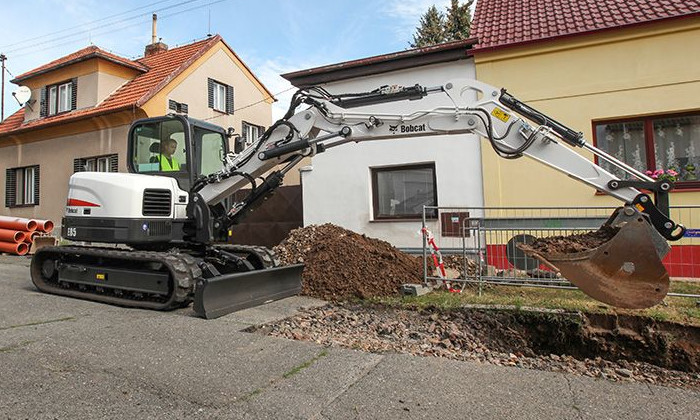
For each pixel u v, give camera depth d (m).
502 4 10.21
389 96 4.99
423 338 4.76
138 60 16.81
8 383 3.10
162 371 3.37
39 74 14.99
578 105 7.94
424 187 9.08
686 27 7.33
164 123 6.20
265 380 3.25
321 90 5.31
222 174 5.61
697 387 3.61
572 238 4.63
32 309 5.29
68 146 13.93
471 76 8.62
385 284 6.65
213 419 2.65
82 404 2.80
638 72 7.62
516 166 8.23
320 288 6.58
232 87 16.89
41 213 14.39
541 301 5.62
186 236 5.89
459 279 6.44
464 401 2.97
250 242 10.95
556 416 2.78
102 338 4.13
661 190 4.17
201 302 4.88
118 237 5.57
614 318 5.03
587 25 8.02
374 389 3.13
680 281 6.69
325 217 9.66
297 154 5.47
